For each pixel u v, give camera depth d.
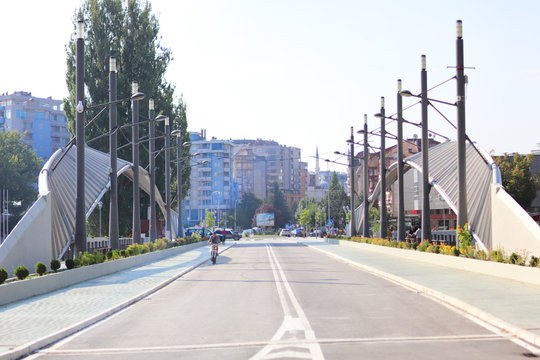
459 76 27.95
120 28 57.69
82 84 25.73
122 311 14.06
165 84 62.25
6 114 143.50
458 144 28.22
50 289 18.44
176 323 11.95
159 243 40.84
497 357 8.02
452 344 9.04
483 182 32.72
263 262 33.84
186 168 66.94
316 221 128.50
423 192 34.59
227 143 173.88
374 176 125.38
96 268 23.83
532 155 68.50
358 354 8.33
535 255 24.36
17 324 11.81
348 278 22.42
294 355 8.34
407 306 13.88
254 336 10.14
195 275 25.36
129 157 57.66
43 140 145.62
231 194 175.88
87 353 9.11
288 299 15.69
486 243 29.41
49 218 26.14
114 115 31.78
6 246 22.23
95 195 34.97
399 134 40.88
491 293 15.33
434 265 27.92
